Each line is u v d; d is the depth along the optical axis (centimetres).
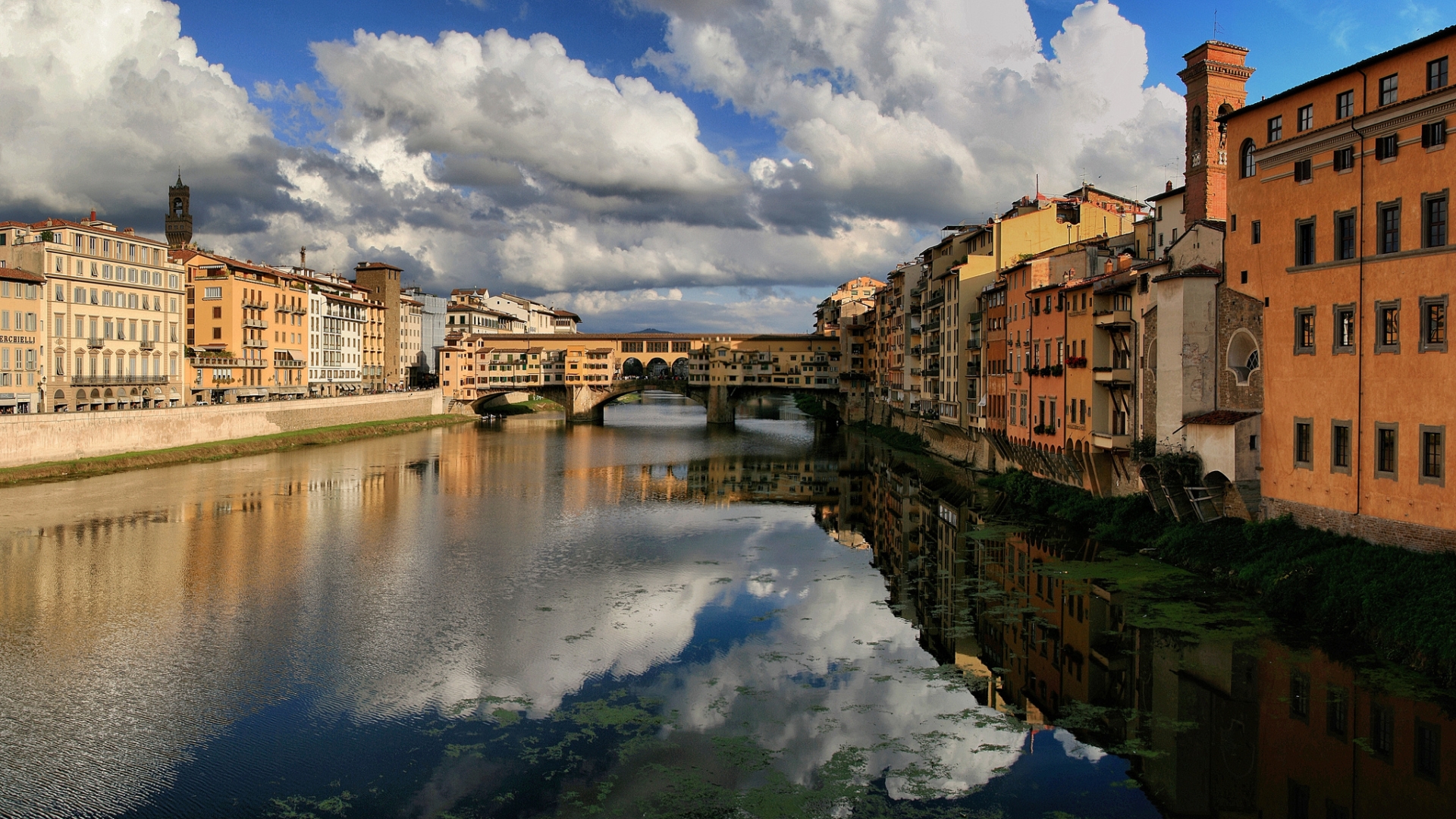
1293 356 4528
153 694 3509
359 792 2802
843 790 2792
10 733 3178
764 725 3244
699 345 19788
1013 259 9194
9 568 5331
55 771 2922
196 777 2884
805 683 3625
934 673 3722
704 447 13112
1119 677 3625
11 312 9431
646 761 2983
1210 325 5084
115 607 4591
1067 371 6712
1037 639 4088
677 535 6550
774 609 4631
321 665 3809
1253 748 3025
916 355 12394
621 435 15288
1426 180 3800
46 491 8056
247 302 13800
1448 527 3669
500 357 19612
